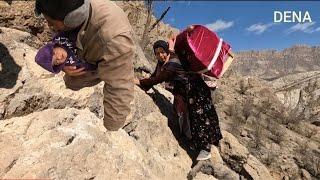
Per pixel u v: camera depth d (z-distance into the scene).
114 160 3.72
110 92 2.35
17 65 3.90
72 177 3.22
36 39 4.86
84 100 4.26
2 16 4.91
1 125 3.40
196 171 5.21
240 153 6.21
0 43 4.00
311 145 7.99
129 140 4.27
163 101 5.97
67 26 2.16
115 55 2.21
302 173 7.11
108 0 2.29
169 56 5.43
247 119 8.41
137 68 6.65
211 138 5.32
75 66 2.35
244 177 6.12
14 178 2.95
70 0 2.07
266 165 7.11
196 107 5.29
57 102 3.99
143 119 5.10
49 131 3.49
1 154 3.10
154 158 4.78
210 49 5.07
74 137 3.56
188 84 5.29
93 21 2.17
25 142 3.30
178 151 5.41
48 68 2.34
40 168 3.09
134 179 3.74
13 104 3.62
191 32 5.14
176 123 5.77
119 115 2.43
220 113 8.55
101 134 3.89
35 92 3.83
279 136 7.98
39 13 2.17
